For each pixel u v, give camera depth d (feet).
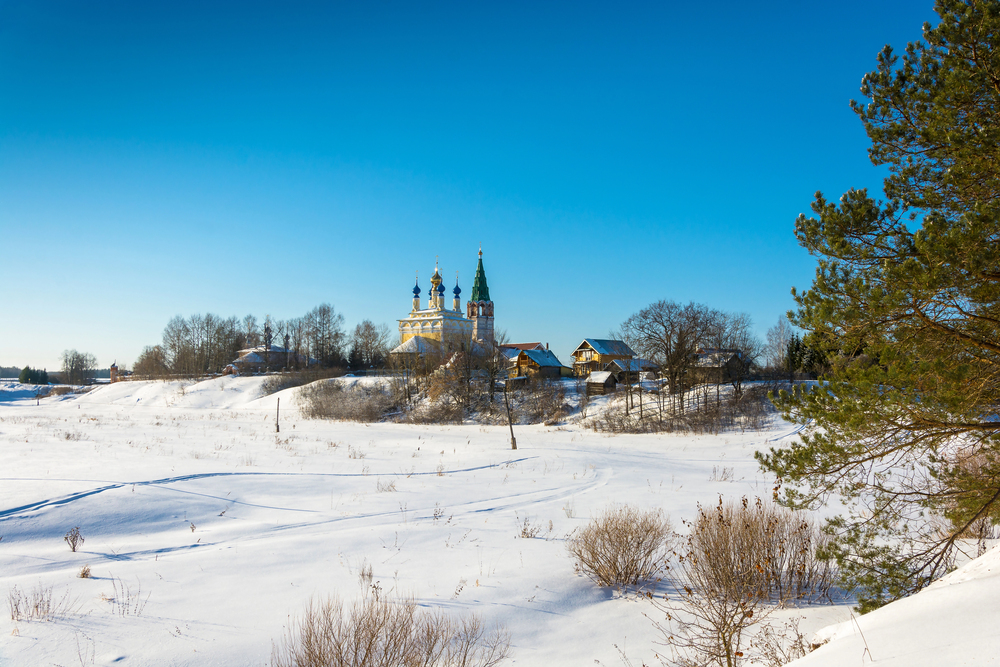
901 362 23.20
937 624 17.03
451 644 26.12
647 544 37.50
